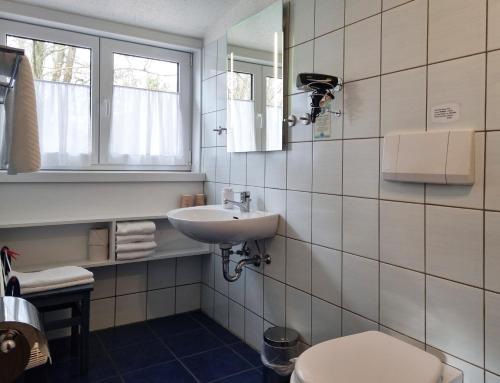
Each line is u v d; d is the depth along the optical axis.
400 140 1.34
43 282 1.82
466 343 1.20
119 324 2.51
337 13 1.61
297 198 1.84
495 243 1.12
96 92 2.42
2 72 1.07
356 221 1.55
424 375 1.05
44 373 1.36
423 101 1.29
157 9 2.27
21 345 0.57
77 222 2.20
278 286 1.99
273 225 1.94
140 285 2.57
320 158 1.71
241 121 2.21
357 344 1.22
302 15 1.79
